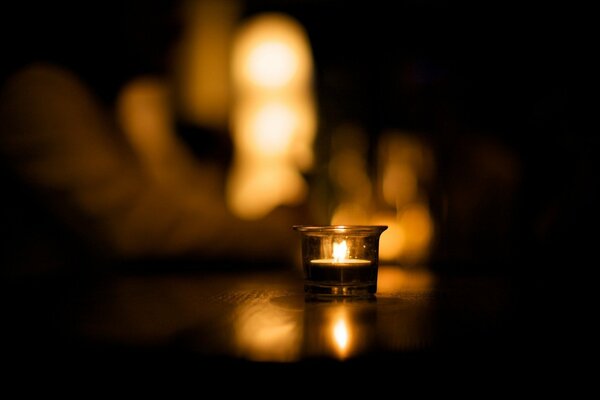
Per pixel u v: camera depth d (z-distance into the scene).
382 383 0.41
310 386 0.41
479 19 1.37
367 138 1.44
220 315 0.50
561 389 0.42
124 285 0.65
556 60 1.23
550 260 0.81
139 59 1.31
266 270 0.80
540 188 1.02
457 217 0.98
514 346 0.43
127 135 1.07
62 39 1.21
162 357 0.42
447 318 0.49
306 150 1.47
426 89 1.40
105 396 0.43
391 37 1.50
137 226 0.87
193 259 0.85
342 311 0.51
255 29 1.52
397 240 0.90
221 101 1.49
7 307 0.54
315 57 1.54
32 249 0.87
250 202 1.42
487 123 1.23
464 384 0.42
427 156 1.11
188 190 0.97
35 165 0.88
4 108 0.90
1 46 1.14
